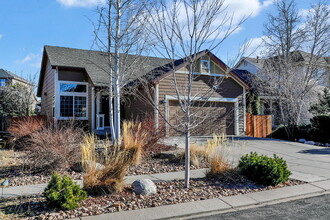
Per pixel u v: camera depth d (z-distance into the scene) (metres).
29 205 4.88
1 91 22.41
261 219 4.62
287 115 17.05
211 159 7.33
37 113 26.69
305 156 10.67
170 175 7.41
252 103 19.62
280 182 6.64
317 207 5.20
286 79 16.80
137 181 5.81
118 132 10.86
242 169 7.04
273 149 12.12
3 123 16.98
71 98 17.31
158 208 4.96
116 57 10.73
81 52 19.56
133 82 14.11
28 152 9.48
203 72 15.26
